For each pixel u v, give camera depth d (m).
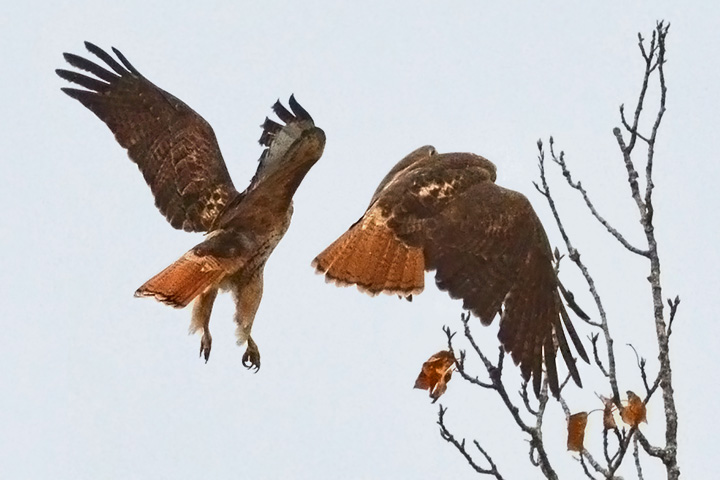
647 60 12.55
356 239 12.04
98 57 15.48
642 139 12.62
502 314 11.81
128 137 15.27
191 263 12.92
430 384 11.43
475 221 12.09
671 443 11.70
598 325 11.88
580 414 11.71
